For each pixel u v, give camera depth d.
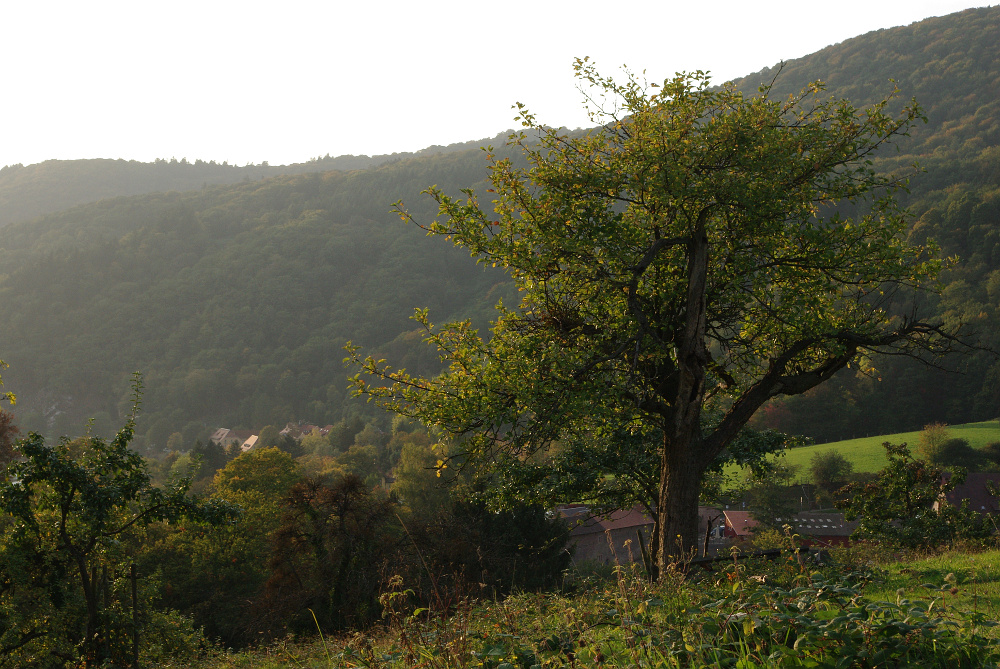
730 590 6.09
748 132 12.91
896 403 99.12
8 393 18.30
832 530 57.47
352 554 30.64
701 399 13.63
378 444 140.00
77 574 19.78
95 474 16.47
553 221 13.48
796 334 14.36
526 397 12.28
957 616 4.84
